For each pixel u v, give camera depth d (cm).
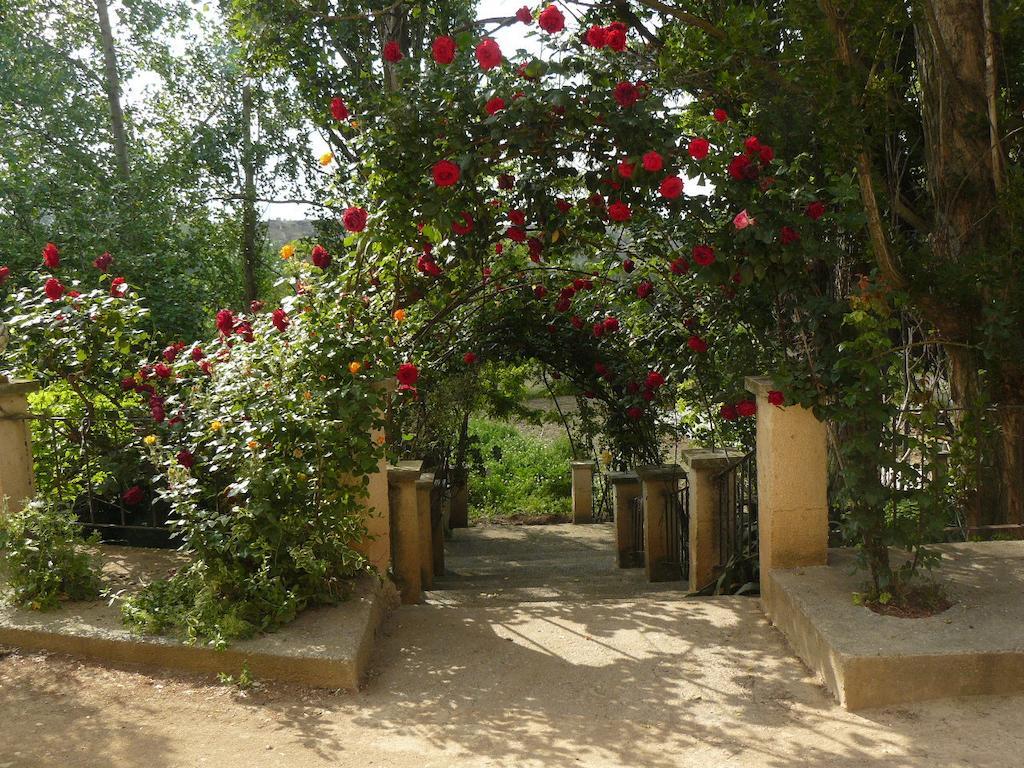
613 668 407
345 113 482
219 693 367
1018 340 491
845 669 351
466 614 487
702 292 631
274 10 841
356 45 943
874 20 452
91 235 1092
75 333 534
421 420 798
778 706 360
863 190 437
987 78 490
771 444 457
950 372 570
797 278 442
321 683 380
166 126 1510
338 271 620
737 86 520
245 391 439
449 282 658
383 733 338
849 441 405
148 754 313
